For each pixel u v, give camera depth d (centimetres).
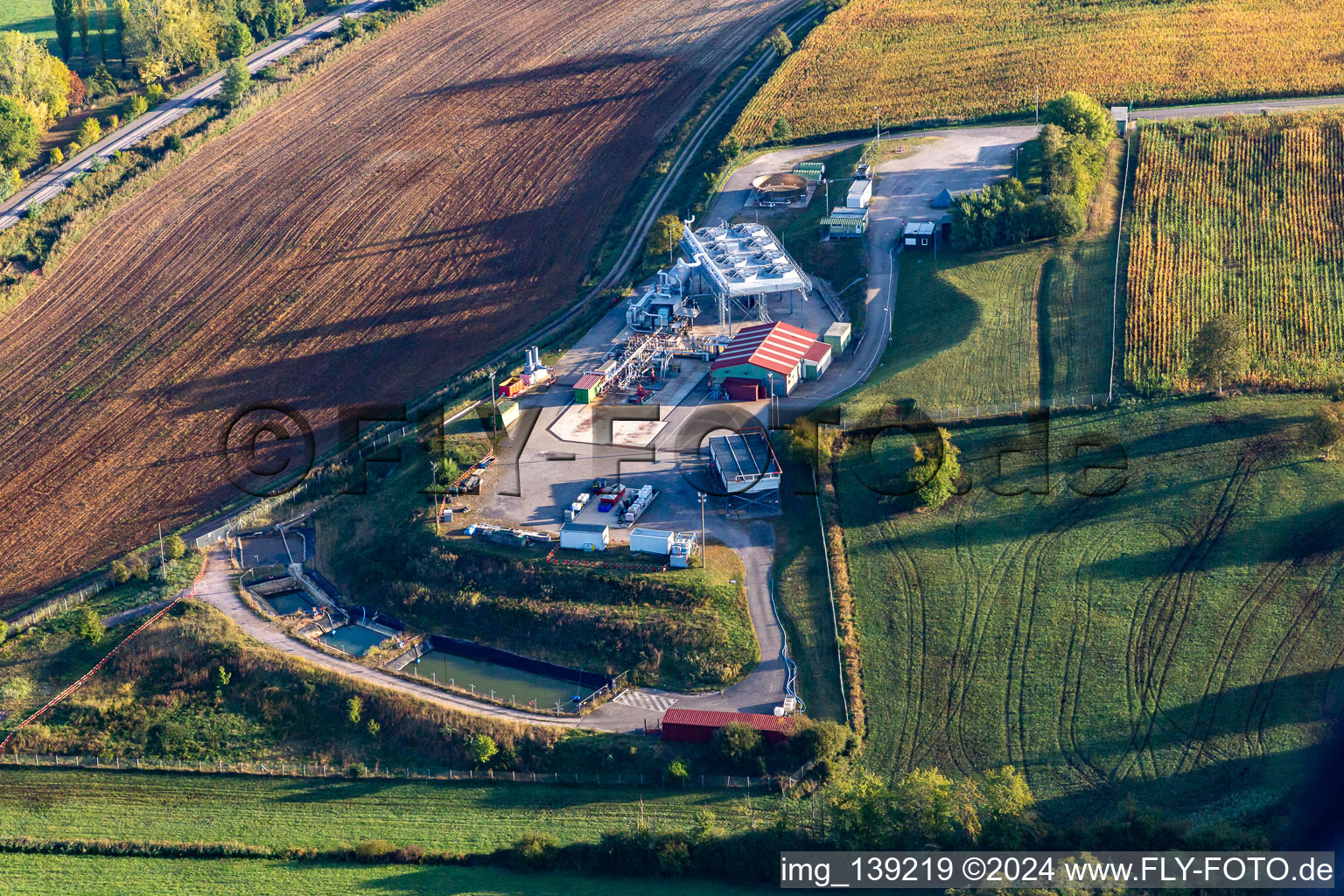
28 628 9812
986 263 13238
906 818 7531
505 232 15675
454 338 13688
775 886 7488
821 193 15238
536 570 9712
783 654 9019
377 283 14775
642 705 8806
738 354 11819
